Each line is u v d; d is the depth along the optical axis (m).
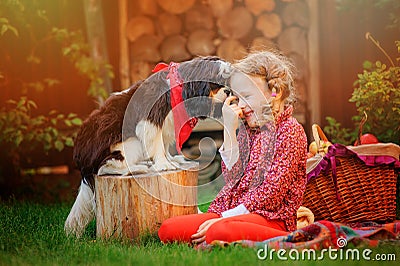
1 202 7.27
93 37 8.78
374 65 7.72
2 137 7.49
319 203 5.45
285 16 9.10
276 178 4.58
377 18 7.92
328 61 8.67
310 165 5.39
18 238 4.86
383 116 6.66
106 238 4.98
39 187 8.27
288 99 4.82
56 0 8.54
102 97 8.35
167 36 9.55
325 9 8.66
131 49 9.47
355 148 5.29
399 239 4.49
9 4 7.58
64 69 8.61
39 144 8.55
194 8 9.61
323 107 8.71
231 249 4.19
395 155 5.33
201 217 4.75
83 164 5.24
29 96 8.44
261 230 4.42
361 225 5.30
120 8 9.15
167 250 4.36
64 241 4.80
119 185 4.95
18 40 8.16
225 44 9.40
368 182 5.38
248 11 9.33
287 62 5.00
